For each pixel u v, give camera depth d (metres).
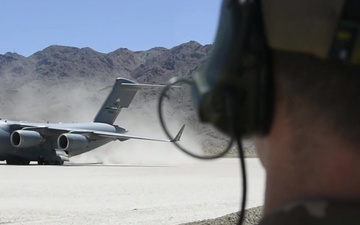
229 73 1.77
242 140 1.82
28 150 50.94
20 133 49.25
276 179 1.84
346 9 1.59
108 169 44.38
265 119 1.78
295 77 1.73
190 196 23.14
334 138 1.71
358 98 1.67
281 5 1.67
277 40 1.70
